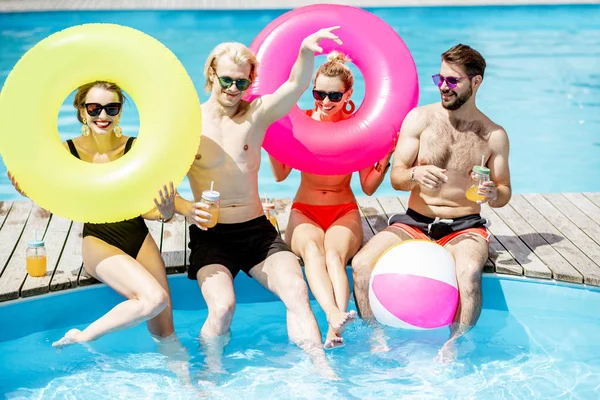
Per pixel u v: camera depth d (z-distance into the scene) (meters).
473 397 3.76
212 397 3.71
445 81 4.38
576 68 9.67
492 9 11.57
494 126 4.53
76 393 3.78
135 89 4.10
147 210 4.05
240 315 4.66
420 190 4.62
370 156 4.64
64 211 4.00
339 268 4.33
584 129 7.97
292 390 3.77
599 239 5.07
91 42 4.07
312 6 4.94
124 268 4.07
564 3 11.64
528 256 4.83
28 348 4.22
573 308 4.68
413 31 10.81
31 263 4.40
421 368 3.98
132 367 4.00
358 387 3.80
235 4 11.12
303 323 4.07
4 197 6.50
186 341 4.30
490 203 4.54
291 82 4.33
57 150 4.03
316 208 4.75
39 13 10.64
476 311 4.29
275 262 4.23
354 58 4.89
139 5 10.95
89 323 4.54
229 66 4.14
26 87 4.01
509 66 9.66
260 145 4.43
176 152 4.02
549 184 6.76
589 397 3.80
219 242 4.34
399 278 4.22
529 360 4.14
